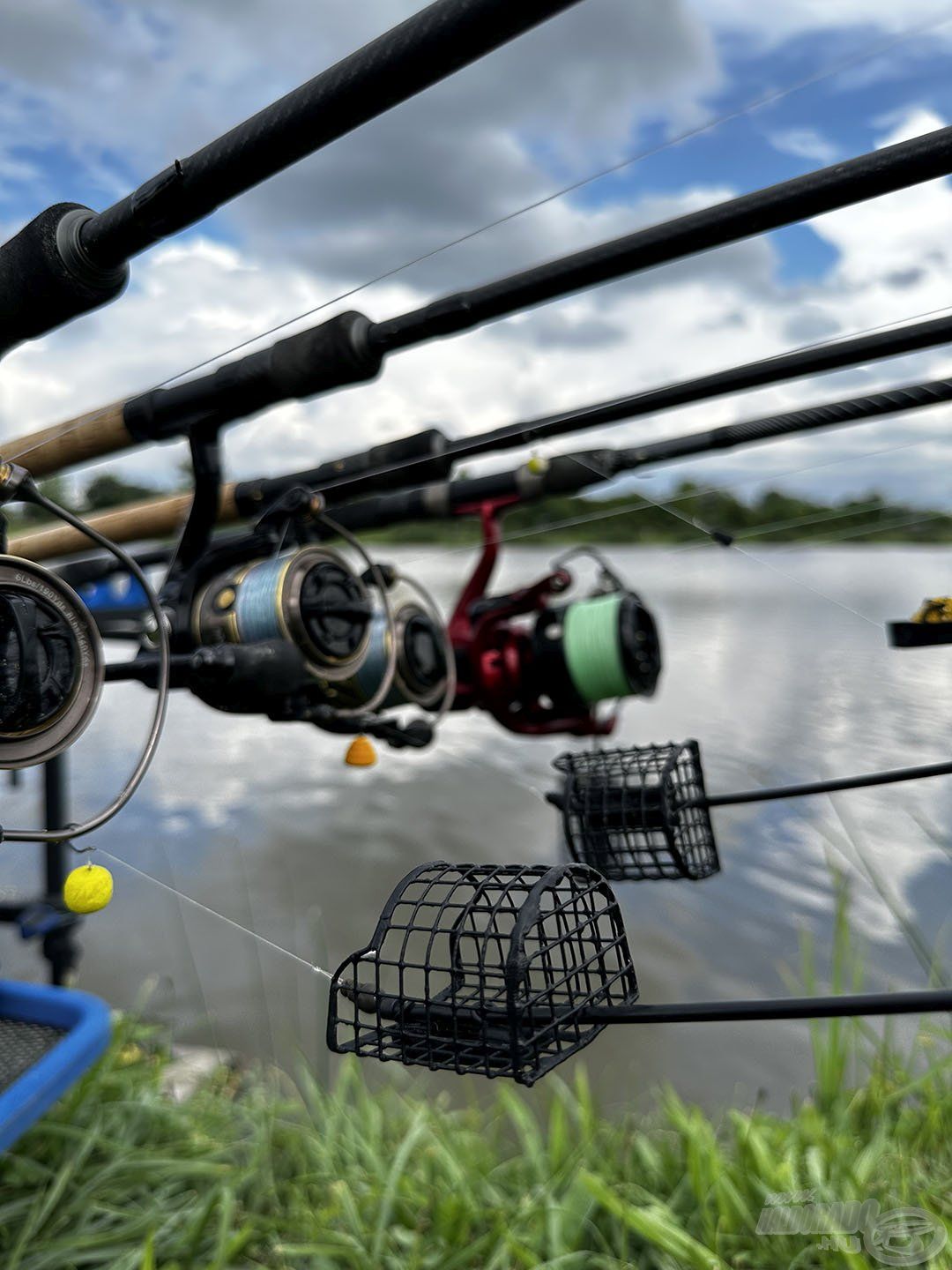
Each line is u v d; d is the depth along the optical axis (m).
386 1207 0.37
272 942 0.42
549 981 0.21
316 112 0.24
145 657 0.38
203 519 0.40
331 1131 0.42
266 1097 0.44
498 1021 0.21
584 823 0.33
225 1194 0.37
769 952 0.42
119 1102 0.43
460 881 0.22
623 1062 0.46
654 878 0.32
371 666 0.44
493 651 0.52
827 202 0.27
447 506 0.52
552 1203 0.37
